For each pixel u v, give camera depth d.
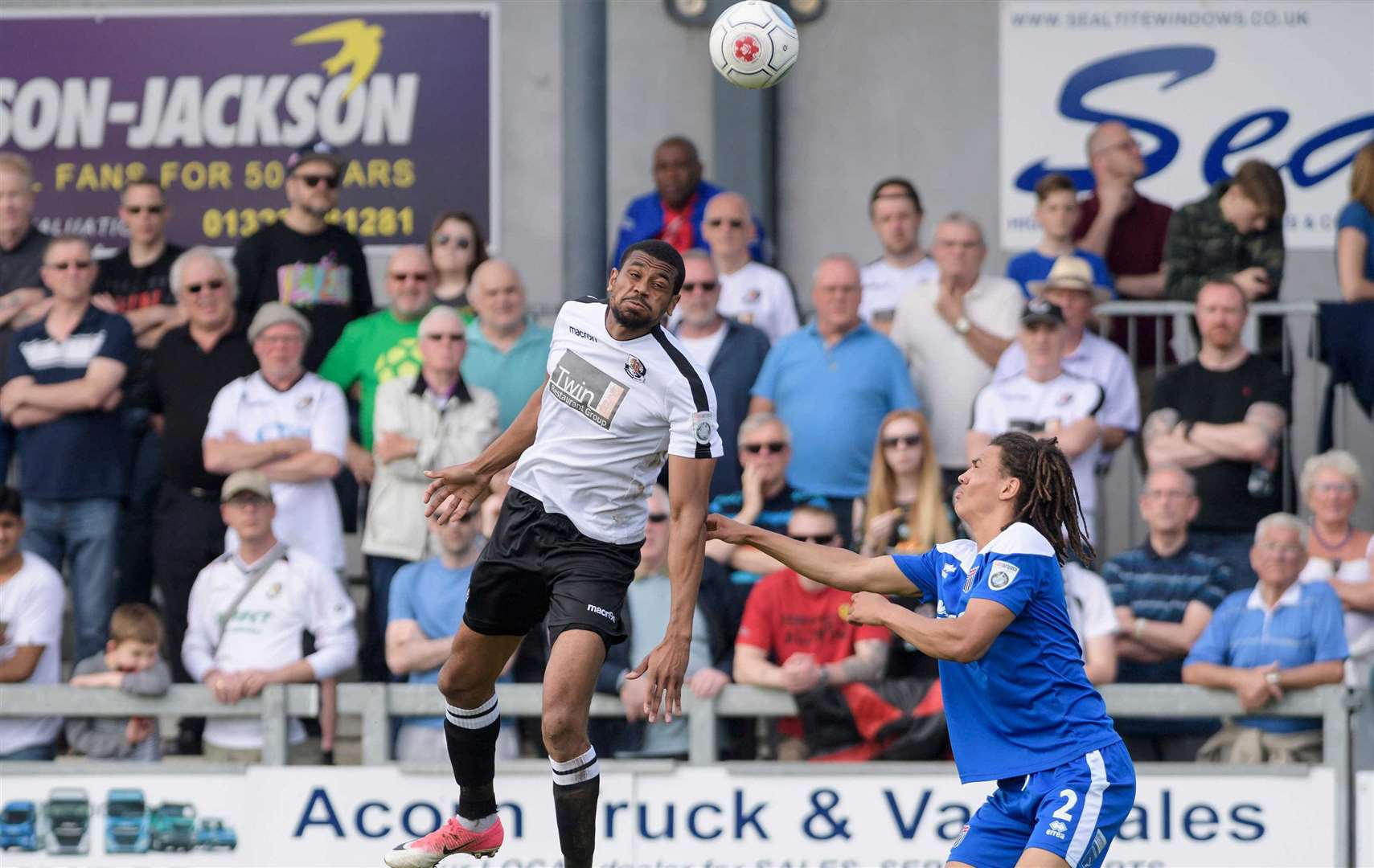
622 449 17.88
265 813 26.89
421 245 41.34
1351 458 29.33
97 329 32.09
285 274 33.41
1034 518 19.06
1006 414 30.70
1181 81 39.53
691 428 17.67
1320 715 26.47
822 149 41.53
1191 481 28.77
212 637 28.94
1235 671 26.50
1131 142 36.62
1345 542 29.30
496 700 19.05
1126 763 18.50
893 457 28.89
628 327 17.72
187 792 26.97
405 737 27.94
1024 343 30.80
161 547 31.28
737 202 33.97
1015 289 32.62
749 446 29.41
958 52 41.03
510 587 18.19
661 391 17.75
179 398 31.33
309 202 33.62
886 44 41.28
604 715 27.39
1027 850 17.98
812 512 27.86
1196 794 26.06
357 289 34.16
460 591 28.36
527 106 41.53
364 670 30.95
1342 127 39.12
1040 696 18.53
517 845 26.45
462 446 30.50
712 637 27.81
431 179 41.31
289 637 28.66
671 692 17.56
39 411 31.75
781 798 26.23
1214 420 30.80
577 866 17.80
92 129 41.03
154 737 28.89
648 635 27.42
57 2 41.09
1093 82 39.91
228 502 28.95
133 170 41.03
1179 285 34.28
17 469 33.78
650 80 41.62
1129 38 39.72
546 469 18.00
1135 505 37.47
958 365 32.22
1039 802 18.41
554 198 41.59
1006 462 19.17
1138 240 36.94
